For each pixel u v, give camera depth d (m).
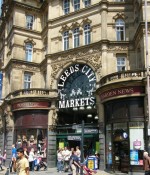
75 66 31.36
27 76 36.56
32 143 30.56
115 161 24.33
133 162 22.80
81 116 32.69
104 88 25.64
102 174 23.03
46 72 34.12
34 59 37.31
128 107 23.78
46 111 31.59
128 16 30.31
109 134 25.73
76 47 31.17
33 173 23.86
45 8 37.44
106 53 29.16
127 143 23.39
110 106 25.48
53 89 31.94
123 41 29.50
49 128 31.11
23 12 37.78
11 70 35.81
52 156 30.48
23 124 31.52
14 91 33.19
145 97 23.12
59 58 32.59
